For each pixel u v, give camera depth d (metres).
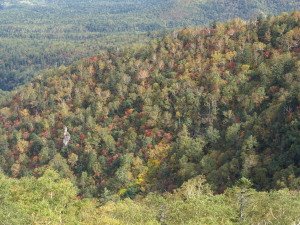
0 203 59.66
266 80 120.75
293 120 93.06
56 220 56.34
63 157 145.25
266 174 87.19
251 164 90.25
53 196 67.44
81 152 143.25
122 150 134.38
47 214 57.16
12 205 57.88
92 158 132.25
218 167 101.69
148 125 138.12
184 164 107.31
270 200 58.34
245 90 125.44
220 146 113.62
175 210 60.50
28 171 141.00
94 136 144.88
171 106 140.88
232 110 124.00
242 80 129.38
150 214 61.78
